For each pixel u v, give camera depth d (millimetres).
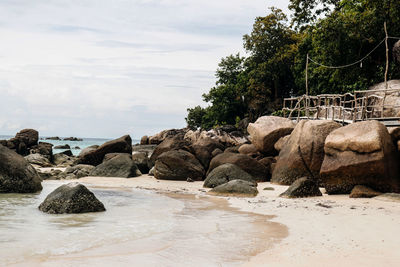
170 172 20000
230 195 13625
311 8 31984
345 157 12523
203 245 6230
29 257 5449
